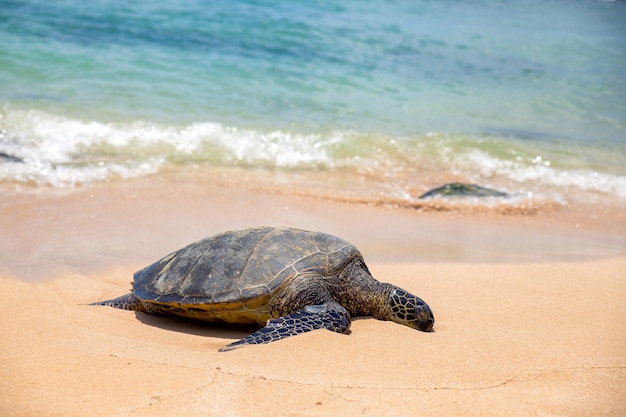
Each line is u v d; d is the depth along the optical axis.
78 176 3.93
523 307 2.48
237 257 2.28
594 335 2.15
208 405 1.56
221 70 6.37
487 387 1.70
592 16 11.68
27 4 7.55
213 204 3.70
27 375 1.68
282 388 1.66
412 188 4.39
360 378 1.74
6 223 3.19
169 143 4.62
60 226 3.23
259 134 4.92
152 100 5.39
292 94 5.99
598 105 6.70
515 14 11.23
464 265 3.03
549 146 5.46
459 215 3.95
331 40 7.89
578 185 4.73
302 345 1.96
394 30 8.80
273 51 7.16
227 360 1.84
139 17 7.70
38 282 2.60
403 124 5.59
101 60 6.18
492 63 7.88
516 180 4.77
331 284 2.29
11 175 3.82
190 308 2.24
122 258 2.95
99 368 1.74
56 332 2.05
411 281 2.78
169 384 1.66
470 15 10.65
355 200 3.99
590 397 1.66
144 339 2.09
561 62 8.24
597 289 2.73
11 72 5.59
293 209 3.73
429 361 1.88
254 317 2.23
